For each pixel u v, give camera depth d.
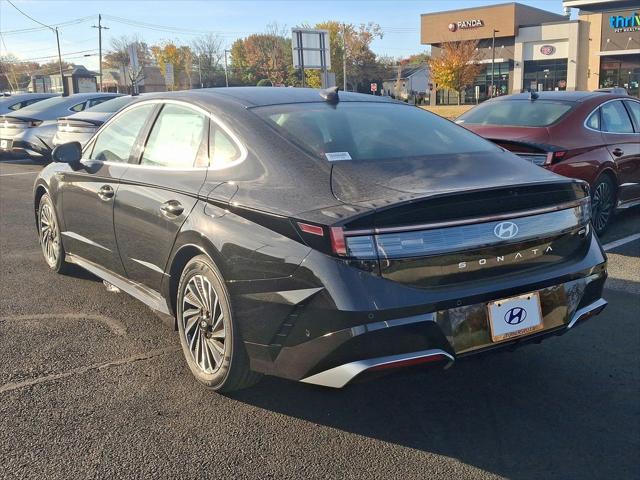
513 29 55.03
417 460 2.86
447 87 56.94
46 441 2.96
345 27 77.31
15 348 4.04
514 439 3.04
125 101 12.48
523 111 7.16
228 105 3.72
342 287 2.67
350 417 3.25
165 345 4.13
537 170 3.46
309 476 2.72
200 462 2.82
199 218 3.33
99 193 4.41
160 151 4.02
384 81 82.44
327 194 2.94
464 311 2.84
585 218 3.34
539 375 3.71
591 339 4.23
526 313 3.02
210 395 3.45
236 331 3.11
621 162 7.02
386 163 3.27
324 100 4.02
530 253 3.07
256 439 3.02
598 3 50.06
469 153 3.59
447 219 2.84
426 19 60.38
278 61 80.50
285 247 2.85
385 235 2.72
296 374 2.88
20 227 7.89
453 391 3.53
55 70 96.06
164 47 81.12
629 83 50.19
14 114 14.51
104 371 3.72
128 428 3.09
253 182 3.21
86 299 5.03
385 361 2.71
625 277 5.55
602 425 3.15
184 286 3.54
